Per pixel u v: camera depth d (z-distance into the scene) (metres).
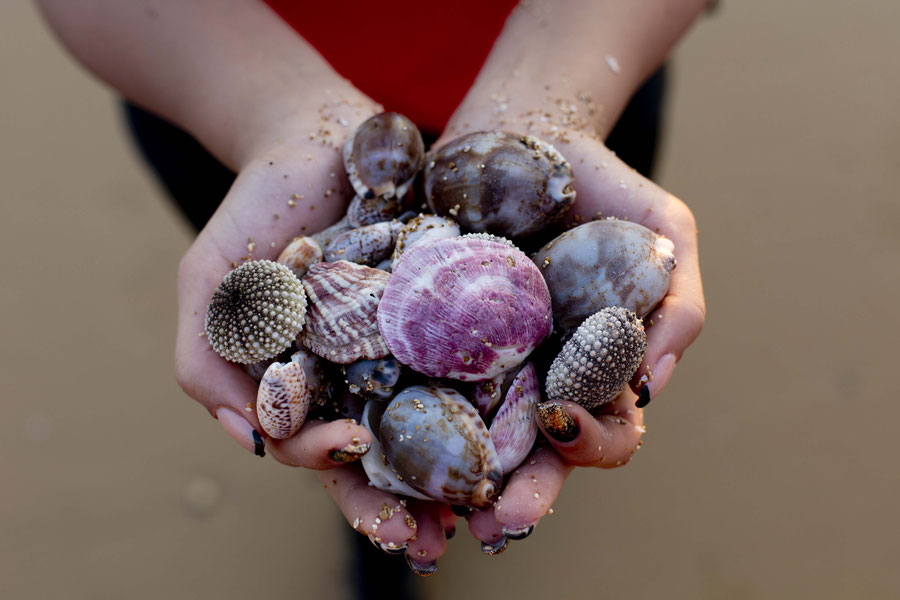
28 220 0.61
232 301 0.33
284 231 0.36
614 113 0.40
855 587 0.47
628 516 0.49
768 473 0.50
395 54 0.41
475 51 0.41
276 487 0.50
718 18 0.72
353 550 0.47
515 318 0.32
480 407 0.33
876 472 0.50
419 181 0.36
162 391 0.53
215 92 0.39
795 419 0.52
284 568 0.48
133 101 0.42
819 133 0.65
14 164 0.64
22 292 0.57
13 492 0.49
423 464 0.31
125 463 0.51
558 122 0.38
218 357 0.33
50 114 0.67
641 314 0.33
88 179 0.63
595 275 0.33
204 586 0.48
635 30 0.41
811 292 0.56
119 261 0.59
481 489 0.31
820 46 0.70
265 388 0.31
